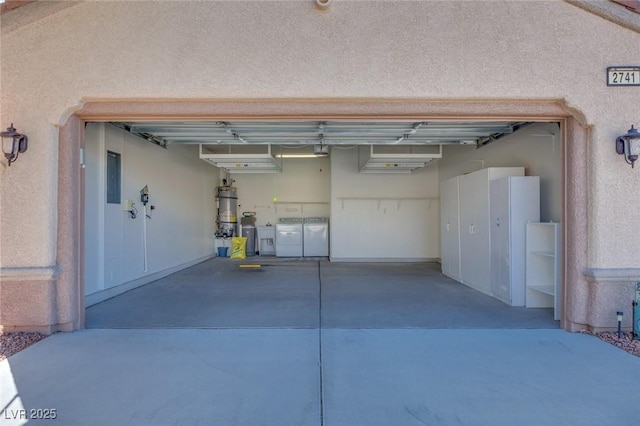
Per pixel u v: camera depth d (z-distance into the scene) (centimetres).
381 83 421
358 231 1096
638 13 409
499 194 592
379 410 265
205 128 631
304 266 995
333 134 672
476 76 421
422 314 511
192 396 284
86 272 551
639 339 401
